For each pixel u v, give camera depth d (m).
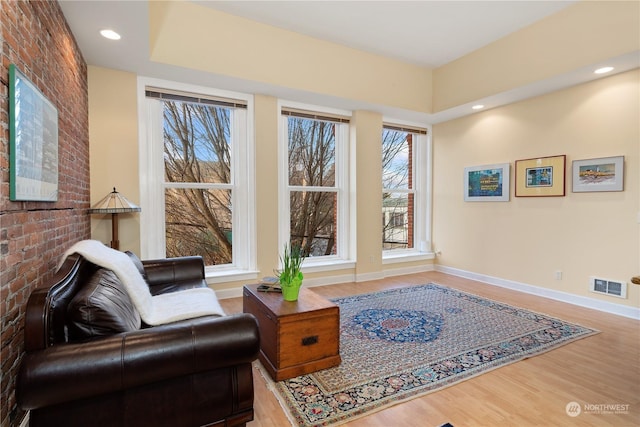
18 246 1.45
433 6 3.27
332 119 4.59
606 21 2.98
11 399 1.39
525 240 4.12
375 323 3.03
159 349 1.27
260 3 3.22
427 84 4.80
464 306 3.52
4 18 1.33
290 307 2.19
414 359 2.34
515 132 4.22
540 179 3.94
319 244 4.75
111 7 2.19
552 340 2.65
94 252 1.76
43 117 1.71
